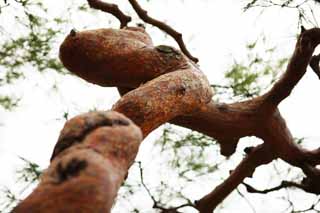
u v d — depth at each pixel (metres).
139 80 3.30
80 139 2.19
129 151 2.21
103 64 3.31
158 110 2.71
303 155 4.34
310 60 4.21
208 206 4.64
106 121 2.24
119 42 3.33
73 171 2.05
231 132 4.06
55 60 4.79
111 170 2.10
